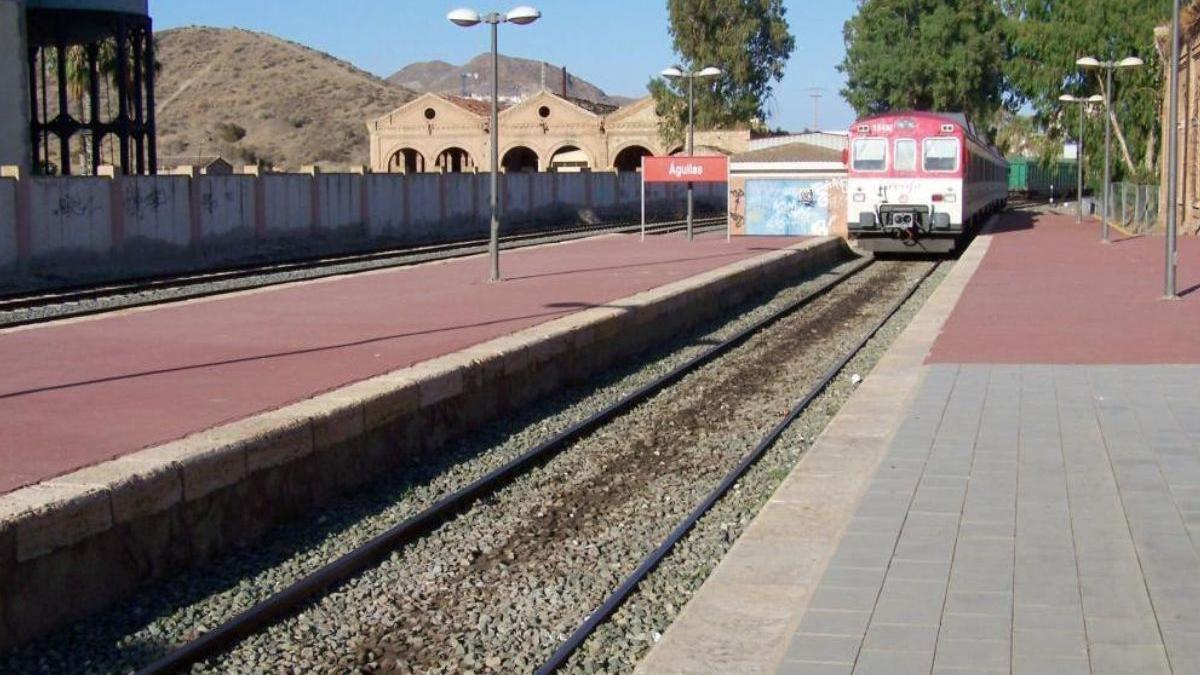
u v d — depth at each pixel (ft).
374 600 25.55
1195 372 43.98
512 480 35.29
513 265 88.58
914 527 25.22
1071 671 17.63
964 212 113.19
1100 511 26.14
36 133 153.79
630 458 38.14
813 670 17.95
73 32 147.43
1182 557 22.82
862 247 118.42
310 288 70.74
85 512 24.18
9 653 22.44
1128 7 168.35
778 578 23.00
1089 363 46.39
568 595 25.76
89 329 51.88
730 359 57.82
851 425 36.14
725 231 147.64
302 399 34.86
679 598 25.34
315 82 440.04
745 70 239.50
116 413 33.14
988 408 38.04
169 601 25.31
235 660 22.34
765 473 35.68
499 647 22.95
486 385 42.78
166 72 449.89
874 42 248.32
